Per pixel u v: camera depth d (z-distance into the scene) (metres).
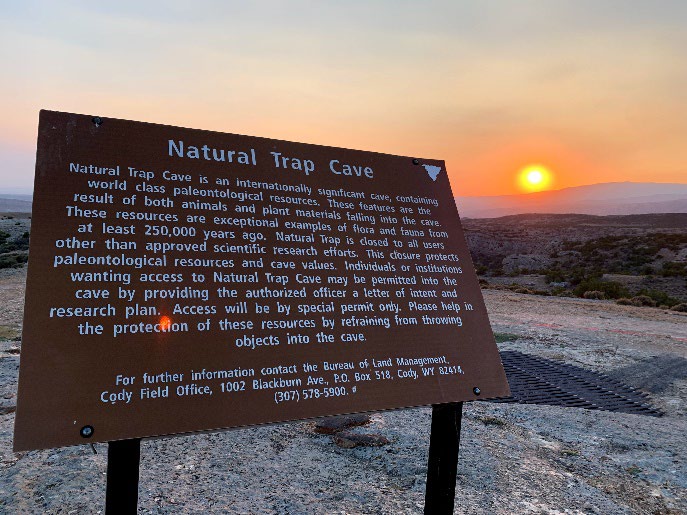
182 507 3.06
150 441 4.02
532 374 7.27
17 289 13.69
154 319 2.05
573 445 4.53
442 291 2.76
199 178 2.36
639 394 6.74
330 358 2.33
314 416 2.21
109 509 1.96
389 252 2.70
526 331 10.66
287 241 2.45
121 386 1.93
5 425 4.21
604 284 20.62
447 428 2.61
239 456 3.83
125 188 2.19
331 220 2.61
